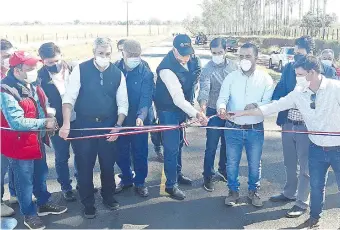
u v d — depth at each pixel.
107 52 4.34
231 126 4.82
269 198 5.19
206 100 5.21
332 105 3.95
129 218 4.61
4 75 4.67
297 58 4.70
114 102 4.59
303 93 4.08
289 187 5.02
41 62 4.74
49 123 4.15
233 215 4.68
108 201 4.85
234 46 33.81
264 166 6.58
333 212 4.77
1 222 4.43
